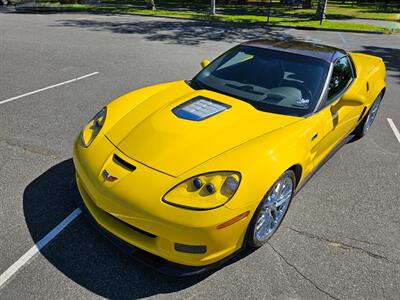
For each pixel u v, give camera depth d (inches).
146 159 90.7
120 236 92.0
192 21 626.8
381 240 110.9
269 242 106.7
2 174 130.0
